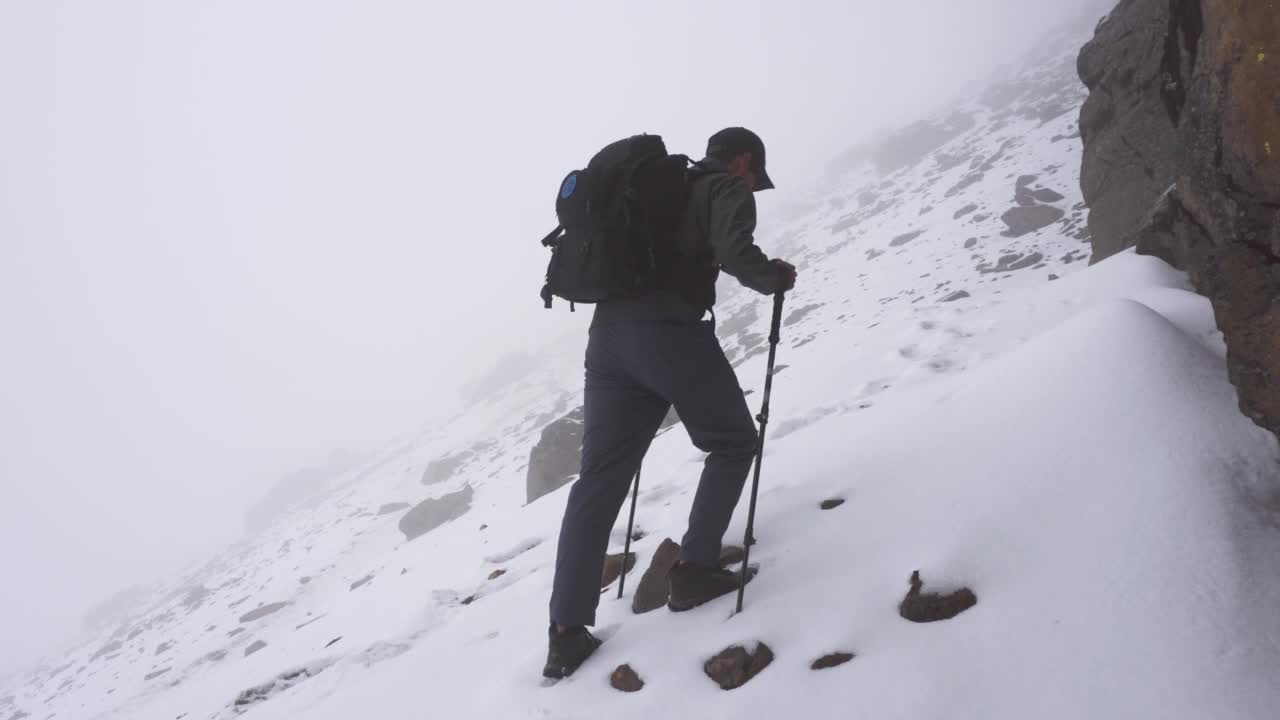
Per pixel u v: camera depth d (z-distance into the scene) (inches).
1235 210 77.9
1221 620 57.9
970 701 58.3
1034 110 687.7
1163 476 74.2
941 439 102.0
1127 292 158.9
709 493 85.5
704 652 75.9
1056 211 361.4
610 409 84.5
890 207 615.2
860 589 76.4
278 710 116.0
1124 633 59.3
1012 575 70.4
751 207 78.8
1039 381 99.0
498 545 204.8
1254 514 68.8
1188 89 87.2
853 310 347.9
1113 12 229.1
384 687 100.0
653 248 78.0
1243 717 50.0
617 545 134.9
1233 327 79.0
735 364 362.9
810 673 67.6
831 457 118.3
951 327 210.5
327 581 406.3
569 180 84.4
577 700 76.9
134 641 501.4
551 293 85.5
